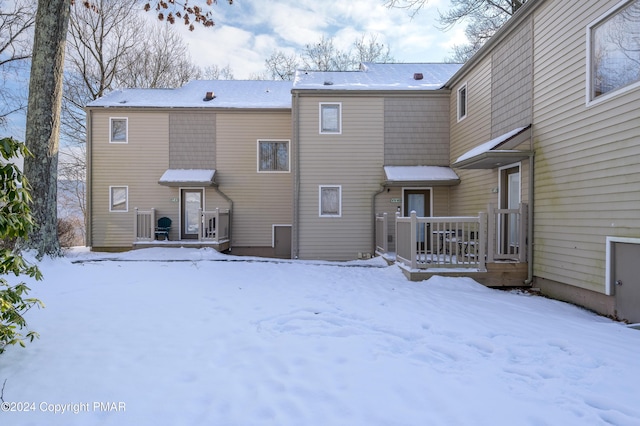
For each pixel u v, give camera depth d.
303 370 2.88
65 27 7.98
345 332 3.84
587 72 5.28
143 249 10.80
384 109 10.90
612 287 4.85
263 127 12.77
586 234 5.31
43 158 7.55
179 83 23.20
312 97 10.85
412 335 3.78
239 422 2.17
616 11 4.79
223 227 12.16
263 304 5.04
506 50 7.59
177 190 12.52
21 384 2.61
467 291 6.08
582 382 2.72
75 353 3.19
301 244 10.79
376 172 10.88
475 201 9.08
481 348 3.47
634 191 4.50
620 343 3.55
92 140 12.44
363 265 8.92
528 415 2.25
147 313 4.51
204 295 5.56
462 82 9.92
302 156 10.83
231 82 15.69
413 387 2.60
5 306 2.75
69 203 23.28
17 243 7.40
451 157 10.73
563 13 5.82
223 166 12.67
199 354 3.20
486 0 15.17
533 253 6.60
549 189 6.16
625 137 4.64
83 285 6.12
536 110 6.54
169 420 2.19
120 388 2.58
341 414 2.25
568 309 5.27
